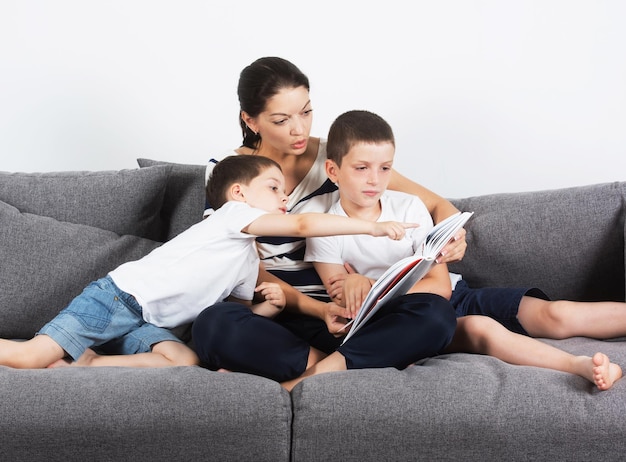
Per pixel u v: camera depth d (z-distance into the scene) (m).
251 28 3.22
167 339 2.08
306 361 1.94
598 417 1.63
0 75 3.25
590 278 2.36
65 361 2.02
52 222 2.44
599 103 3.08
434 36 3.15
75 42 3.23
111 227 2.51
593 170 3.10
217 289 2.12
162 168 2.56
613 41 3.06
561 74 3.10
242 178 2.20
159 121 3.25
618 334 2.09
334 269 2.20
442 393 1.68
